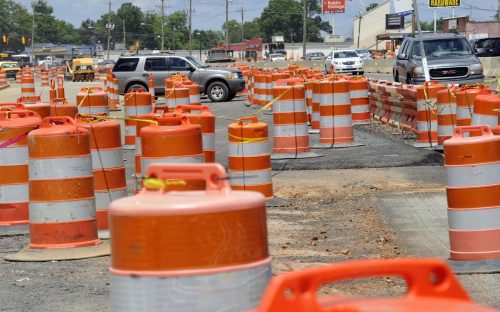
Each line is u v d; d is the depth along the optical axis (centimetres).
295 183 1941
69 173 1234
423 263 380
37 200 1236
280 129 2305
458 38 4303
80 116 1431
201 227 516
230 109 4666
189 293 516
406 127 2875
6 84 9394
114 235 535
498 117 1783
